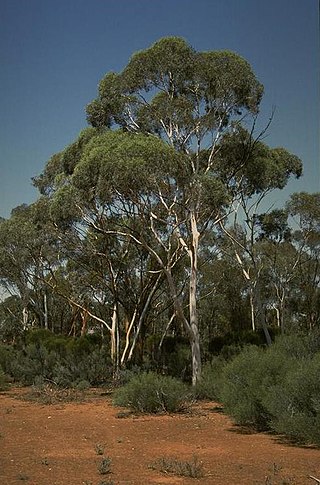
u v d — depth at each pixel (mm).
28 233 34000
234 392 15047
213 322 52094
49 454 11219
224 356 27406
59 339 35094
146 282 30422
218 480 8906
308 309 49875
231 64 24688
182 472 9305
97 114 26234
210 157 25625
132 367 27234
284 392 12789
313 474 9297
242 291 49344
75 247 30484
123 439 13109
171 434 13812
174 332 43469
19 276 40188
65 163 27578
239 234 35406
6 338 59188
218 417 16500
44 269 36719
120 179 21531
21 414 17672
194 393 20359
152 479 8969
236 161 27562
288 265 46250
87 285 35375
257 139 26812
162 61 24469
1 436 13477
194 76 24906
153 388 17672
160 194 23047
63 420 16266
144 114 25656
